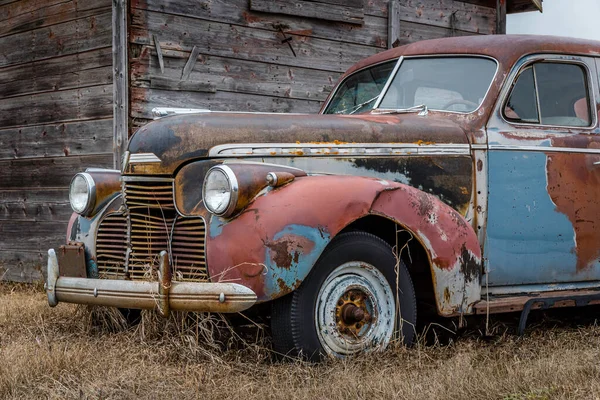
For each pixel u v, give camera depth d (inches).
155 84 299.0
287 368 152.9
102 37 299.4
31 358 156.3
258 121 171.0
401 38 370.0
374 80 218.4
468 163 187.6
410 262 180.5
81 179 185.0
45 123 321.1
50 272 178.2
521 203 193.2
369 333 165.9
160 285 155.1
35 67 325.1
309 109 341.7
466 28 391.9
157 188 170.1
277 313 157.9
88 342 175.9
